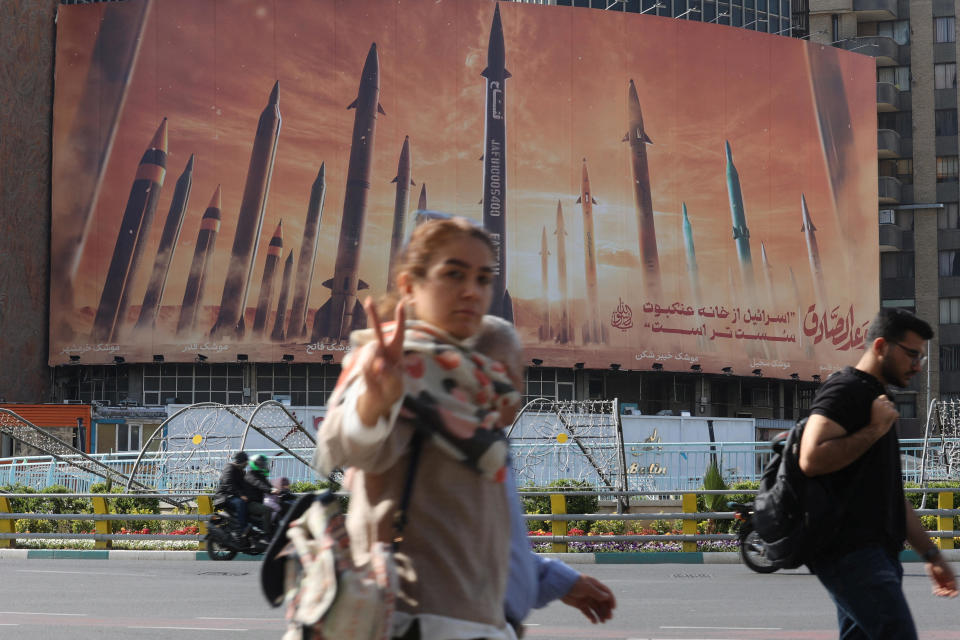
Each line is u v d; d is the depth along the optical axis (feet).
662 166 223.10
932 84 268.41
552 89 220.02
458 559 8.11
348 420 7.66
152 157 212.02
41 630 31.68
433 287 8.35
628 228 219.20
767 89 232.32
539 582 10.39
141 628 32.19
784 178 231.30
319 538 7.97
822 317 229.86
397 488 8.11
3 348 206.39
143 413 202.69
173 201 211.00
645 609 36.99
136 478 90.02
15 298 209.15
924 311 262.06
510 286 213.66
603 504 76.89
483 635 8.11
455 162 215.92
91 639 29.71
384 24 217.36
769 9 253.03
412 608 8.00
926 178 266.16
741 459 91.71
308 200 212.02
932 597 39.55
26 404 177.17
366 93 215.51
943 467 78.48
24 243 211.61
